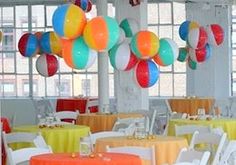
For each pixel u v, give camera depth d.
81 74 15.02
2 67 15.09
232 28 14.52
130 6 11.68
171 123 9.36
